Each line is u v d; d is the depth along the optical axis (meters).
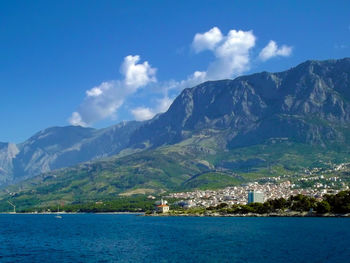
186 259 157.62
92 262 157.38
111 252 184.00
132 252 182.25
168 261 154.38
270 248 181.50
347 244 191.00
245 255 162.88
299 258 153.88
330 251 170.00
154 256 168.00
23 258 169.75
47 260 163.75
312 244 192.62
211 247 190.12
